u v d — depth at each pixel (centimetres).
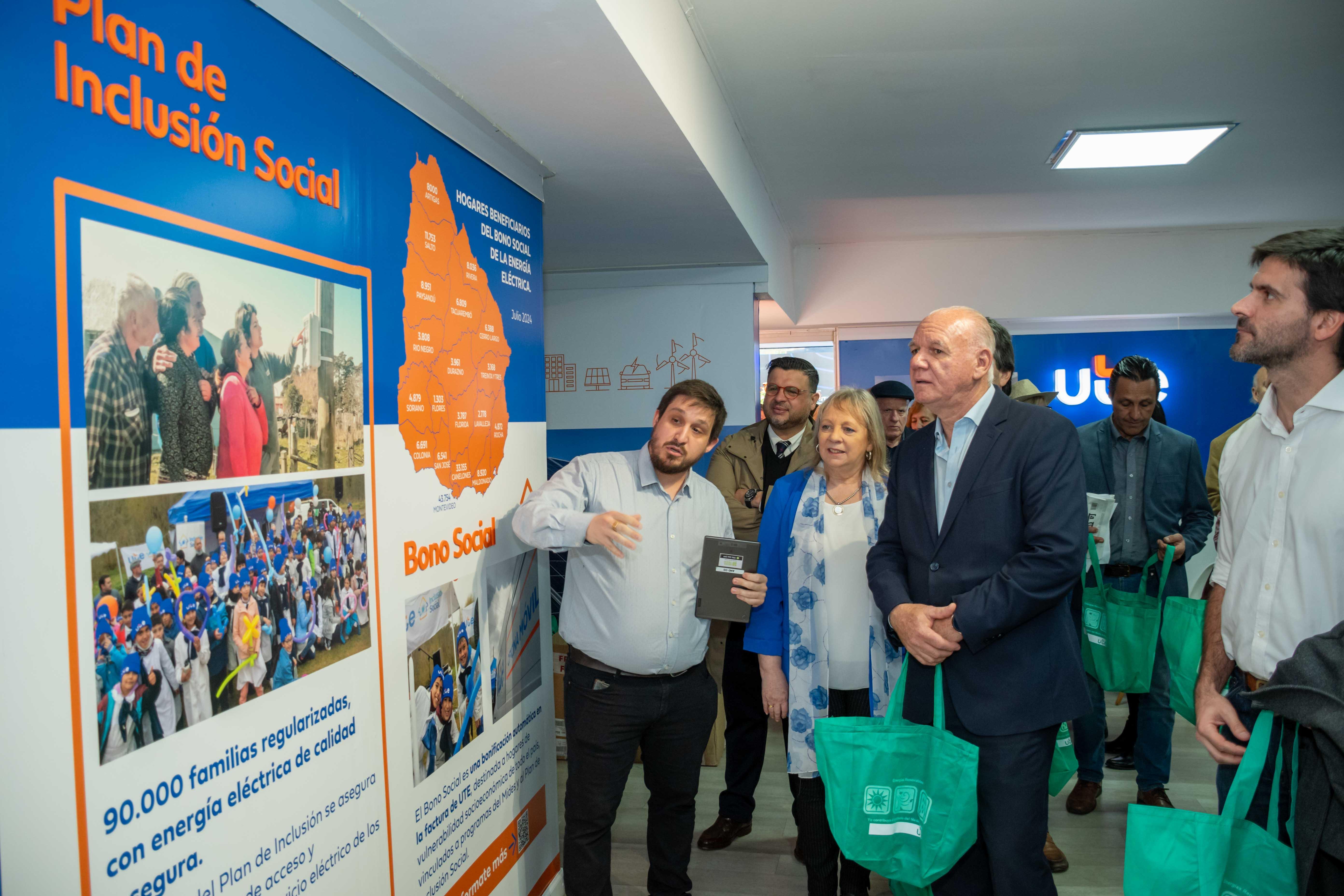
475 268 203
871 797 169
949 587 174
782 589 218
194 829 111
